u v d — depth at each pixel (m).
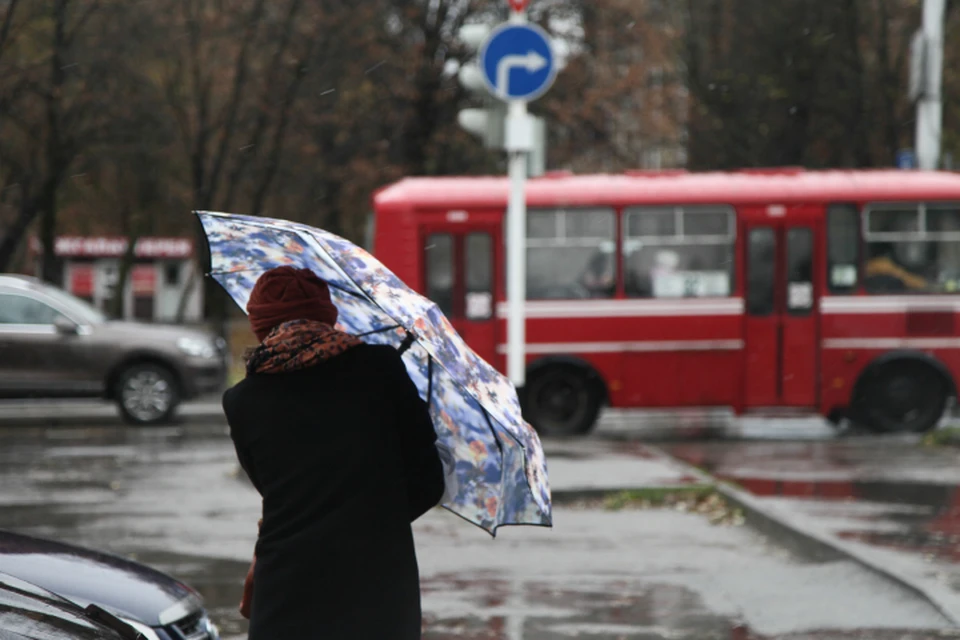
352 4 48.03
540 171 22.27
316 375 6.07
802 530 15.43
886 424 29.73
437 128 48.94
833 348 29.66
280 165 55.38
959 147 38.91
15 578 7.77
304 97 49.59
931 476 21.38
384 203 29.94
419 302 6.27
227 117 48.97
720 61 47.53
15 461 24.42
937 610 11.65
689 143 49.69
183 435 29.64
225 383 32.94
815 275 29.75
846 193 29.78
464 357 6.27
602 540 16.28
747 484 20.44
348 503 5.95
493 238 29.84
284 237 6.84
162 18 45.88
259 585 5.98
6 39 42.00
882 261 29.80
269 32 48.44
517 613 12.47
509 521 6.76
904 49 44.03
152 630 8.30
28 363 31.12
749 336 29.73
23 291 31.50
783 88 45.59
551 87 47.44
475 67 21.72
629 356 29.70
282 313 6.22
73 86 45.69
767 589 13.32
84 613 7.62
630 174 30.19
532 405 29.88
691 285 29.80
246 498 19.75
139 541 16.20
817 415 29.83
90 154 48.53
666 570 14.47
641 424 33.59
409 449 6.17
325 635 5.83
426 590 13.52
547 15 47.41
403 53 47.81
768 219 29.80
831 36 44.38
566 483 19.38
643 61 49.88
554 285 29.83
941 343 29.56
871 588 12.96
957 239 29.73
